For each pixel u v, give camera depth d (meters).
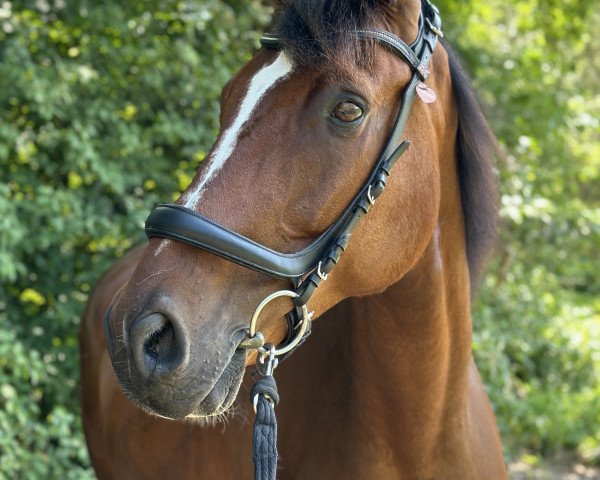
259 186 1.21
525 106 5.22
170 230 1.19
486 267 1.65
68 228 3.71
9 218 3.36
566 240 5.41
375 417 1.54
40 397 3.79
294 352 1.67
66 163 3.82
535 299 5.32
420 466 1.55
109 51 4.00
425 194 1.37
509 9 6.05
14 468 3.20
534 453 4.85
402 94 1.31
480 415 1.73
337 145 1.23
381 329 1.48
